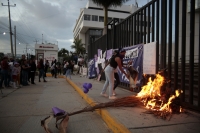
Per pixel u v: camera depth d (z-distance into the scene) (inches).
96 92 289.7
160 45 228.4
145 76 248.8
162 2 216.5
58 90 378.0
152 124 136.9
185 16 180.1
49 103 250.2
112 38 390.6
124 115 160.1
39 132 146.2
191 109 173.3
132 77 241.0
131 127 130.3
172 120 146.2
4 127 156.9
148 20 246.5
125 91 295.1
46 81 565.3
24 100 271.6
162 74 207.0
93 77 547.8
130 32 306.8
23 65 450.0
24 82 456.1
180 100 180.9
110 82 233.0
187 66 335.6
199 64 163.8
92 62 556.1
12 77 405.4
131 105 185.6
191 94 173.5
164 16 213.0
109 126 154.9
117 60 221.6
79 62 768.9
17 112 204.2
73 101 263.7
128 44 311.7
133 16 295.7
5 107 227.5
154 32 235.6
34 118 182.4
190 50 174.4
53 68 784.9
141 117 154.2
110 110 177.2
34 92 349.7
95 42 547.8
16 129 152.4
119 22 356.2
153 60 227.3
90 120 173.2
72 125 159.6
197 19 393.7
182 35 182.2
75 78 586.6
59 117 145.8
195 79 249.6
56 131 145.8
